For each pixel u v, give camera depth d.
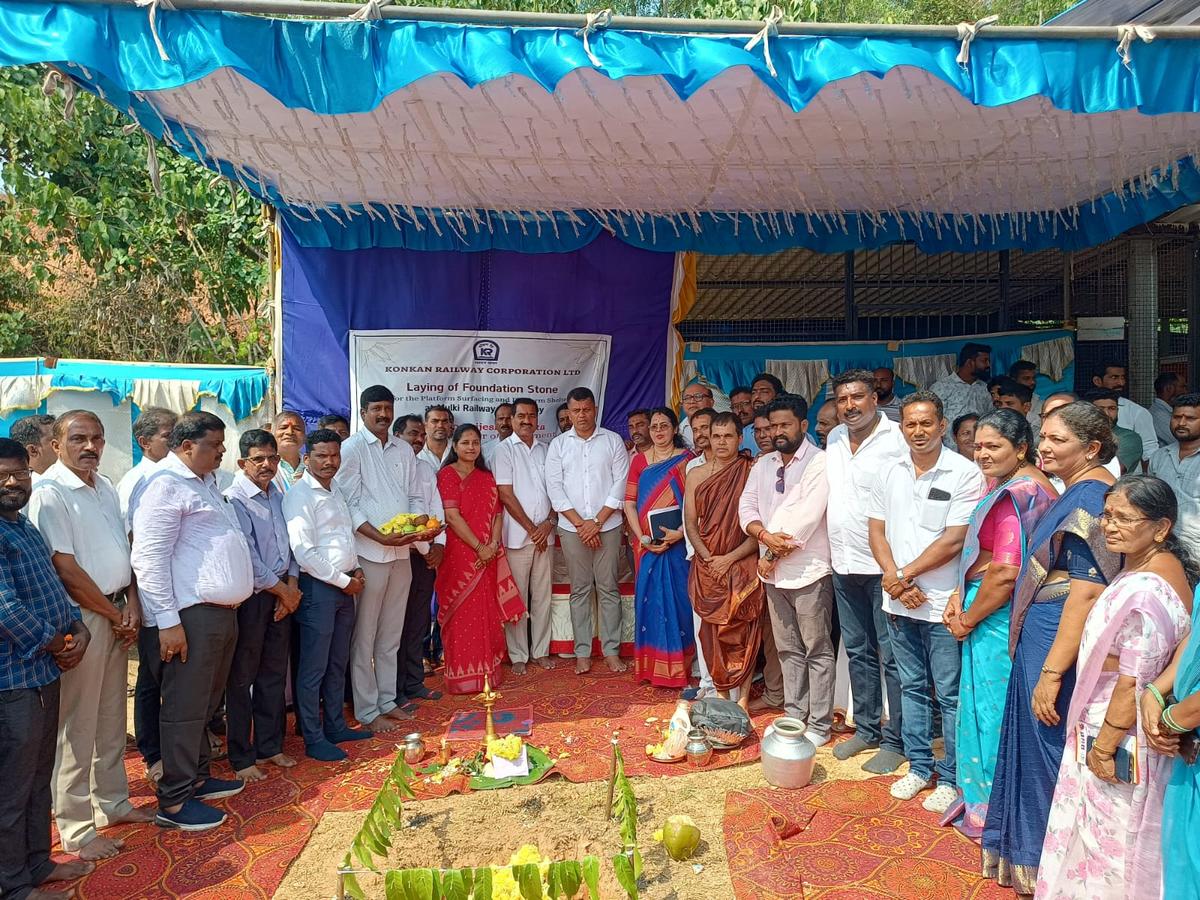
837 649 4.68
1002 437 3.23
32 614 2.93
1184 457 4.62
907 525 3.67
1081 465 2.87
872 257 7.85
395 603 4.86
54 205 7.70
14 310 9.88
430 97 4.09
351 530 4.46
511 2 8.38
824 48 3.37
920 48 3.41
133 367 6.27
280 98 3.25
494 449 5.68
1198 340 6.89
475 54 3.26
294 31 3.25
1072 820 2.67
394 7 3.25
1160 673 2.41
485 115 4.29
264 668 4.13
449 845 3.34
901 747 4.04
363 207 5.73
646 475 5.17
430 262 6.19
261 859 3.31
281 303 6.07
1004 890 3.02
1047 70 3.44
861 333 8.10
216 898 3.06
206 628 3.56
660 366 6.58
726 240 6.00
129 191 8.14
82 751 3.36
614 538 5.59
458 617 5.20
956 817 3.48
